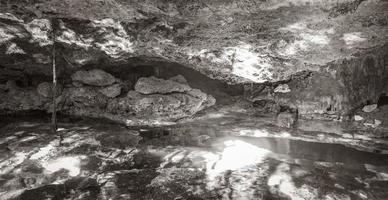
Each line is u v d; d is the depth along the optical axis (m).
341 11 4.18
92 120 6.74
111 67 7.69
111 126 6.33
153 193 3.65
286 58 6.07
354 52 5.80
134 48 6.20
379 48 5.94
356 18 4.36
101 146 5.14
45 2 4.76
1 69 7.29
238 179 4.02
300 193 3.68
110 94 7.19
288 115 6.55
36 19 5.33
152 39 5.75
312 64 6.41
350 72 6.51
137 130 6.11
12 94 7.25
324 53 5.75
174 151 4.99
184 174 4.15
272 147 5.22
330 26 4.68
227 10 4.46
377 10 4.08
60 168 4.29
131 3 4.58
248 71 6.88
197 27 5.16
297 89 7.21
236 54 6.16
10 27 5.64
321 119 6.70
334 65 6.57
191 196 3.60
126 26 5.38
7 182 3.86
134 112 7.00
